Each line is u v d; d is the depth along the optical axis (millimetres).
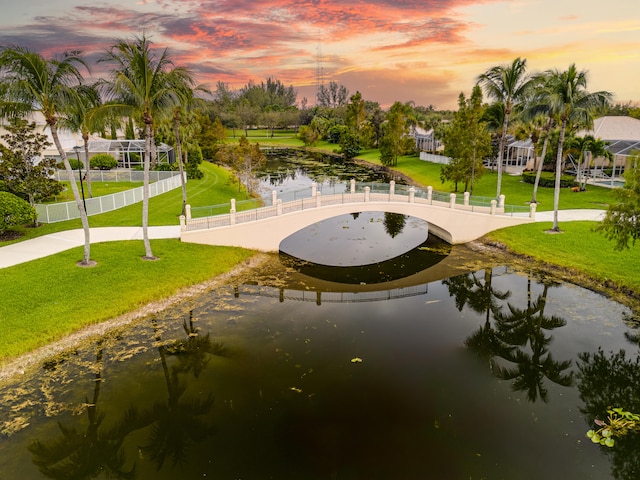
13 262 20703
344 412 12492
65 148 51031
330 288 22438
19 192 27500
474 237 29766
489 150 39594
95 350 15773
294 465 10492
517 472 10312
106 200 31828
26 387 13578
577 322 18344
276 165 73562
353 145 85875
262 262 25578
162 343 16422
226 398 13109
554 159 47656
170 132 53531
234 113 140875
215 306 19781
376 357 15688
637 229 18719
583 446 11234
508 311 19766
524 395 13531
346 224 37062
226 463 10578
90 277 19828
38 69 17578
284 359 15438
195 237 25109
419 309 20172
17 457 10859
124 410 12609
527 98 30922
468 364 15312
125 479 10156
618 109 74125
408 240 31625
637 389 13883
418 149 79688
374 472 10266
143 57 19094
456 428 11875
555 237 26922
